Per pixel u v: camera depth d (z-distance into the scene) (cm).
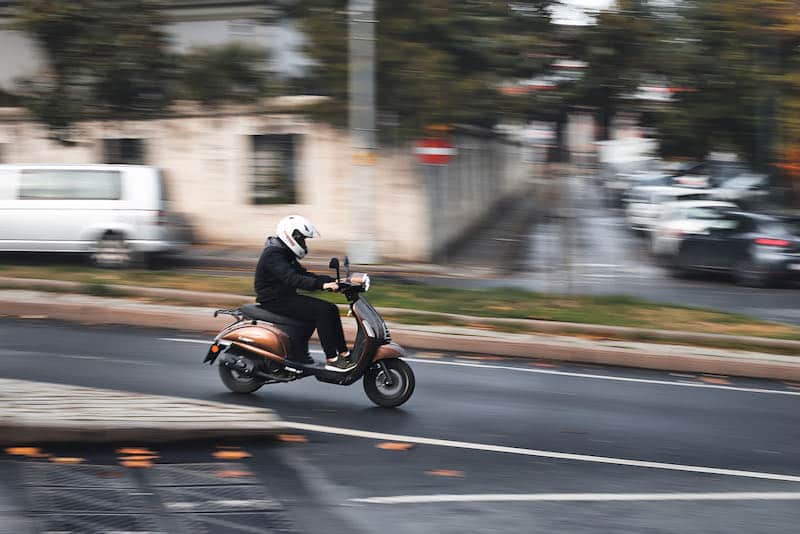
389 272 2345
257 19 2744
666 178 4066
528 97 2414
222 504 711
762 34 2408
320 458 852
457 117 2433
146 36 2636
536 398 1135
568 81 2400
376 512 712
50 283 1681
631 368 1359
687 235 2472
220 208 2803
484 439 945
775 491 818
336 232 2736
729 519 735
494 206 4341
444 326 1484
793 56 2470
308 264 2377
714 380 1302
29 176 2172
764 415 1106
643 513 740
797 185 3428
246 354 1069
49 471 749
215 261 2411
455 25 2384
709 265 2436
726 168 3812
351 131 2650
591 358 1371
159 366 1212
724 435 1005
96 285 1664
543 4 2388
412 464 848
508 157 5038
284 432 895
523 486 798
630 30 2322
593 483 816
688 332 1482
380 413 1032
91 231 2167
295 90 2727
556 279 2311
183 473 775
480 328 1491
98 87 2681
